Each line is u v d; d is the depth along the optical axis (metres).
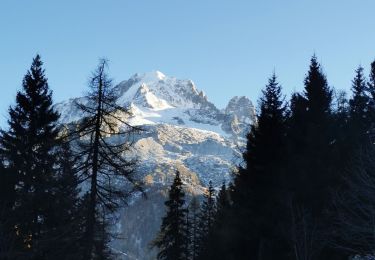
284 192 24.27
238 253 28.09
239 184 29.19
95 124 22.80
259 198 26.25
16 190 26.23
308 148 25.86
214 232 41.44
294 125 27.75
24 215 24.91
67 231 23.23
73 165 23.11
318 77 27.81
